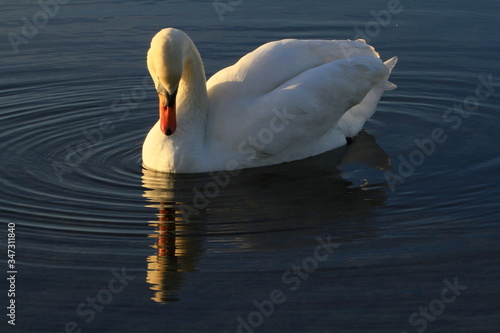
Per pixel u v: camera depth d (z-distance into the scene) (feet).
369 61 35.17
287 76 33.76
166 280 23.95
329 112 33.83
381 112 39.68
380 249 25.62
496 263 24.56
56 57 46.55
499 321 21.76
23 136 36.68
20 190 30.53
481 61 45.01
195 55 31.94
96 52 47.01
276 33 48.85
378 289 23.30
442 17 51.39
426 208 28.60
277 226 27.35
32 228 27.35
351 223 27.53
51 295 23.32
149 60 30.55
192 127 32.30
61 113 39.81
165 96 30.53
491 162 32.68
